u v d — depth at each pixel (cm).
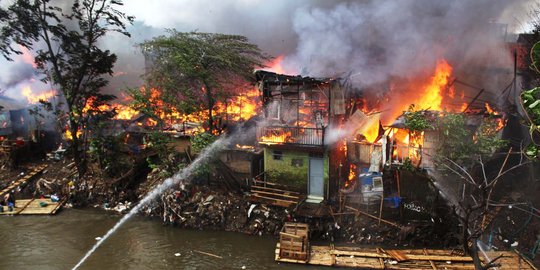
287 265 2150
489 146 2353
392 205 2369
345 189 2603
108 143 3147
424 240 2280
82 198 3069
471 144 2366
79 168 3206
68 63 3222
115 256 2303
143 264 2216
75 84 3253
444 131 2367
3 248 2394
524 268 1975
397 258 2102
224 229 2555
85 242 2469
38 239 2511
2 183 3284
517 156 2575
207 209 2639
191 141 2861
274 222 2495
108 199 3028
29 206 2966
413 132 2469
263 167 2819
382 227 2358
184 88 3039
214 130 3075
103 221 2762
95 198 3058
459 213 2262
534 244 2153
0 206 2866
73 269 2172
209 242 2427
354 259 2145
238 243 2402
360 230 2377
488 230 2228
